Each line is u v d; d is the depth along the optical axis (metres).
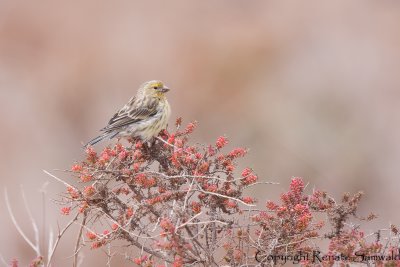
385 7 23.78
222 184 6.80
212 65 21.39
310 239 6.65
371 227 12.52
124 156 6.95
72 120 20.45
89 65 21.58
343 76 21.28
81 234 6.95
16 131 19.59
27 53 22.30
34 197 15.05
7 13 22.91
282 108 19.88
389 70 21.53
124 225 6.54
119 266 9.30
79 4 23.16
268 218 6.71
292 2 23.86
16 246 13.77
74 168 6.85
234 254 6.60
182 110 20.33
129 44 22.27
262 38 22.44
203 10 23.69
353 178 16.94
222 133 19.30
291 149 18.11
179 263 6.33
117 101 20.98
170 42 22.48
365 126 19.05
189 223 6.35
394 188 16.52
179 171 6.96
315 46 22.50
